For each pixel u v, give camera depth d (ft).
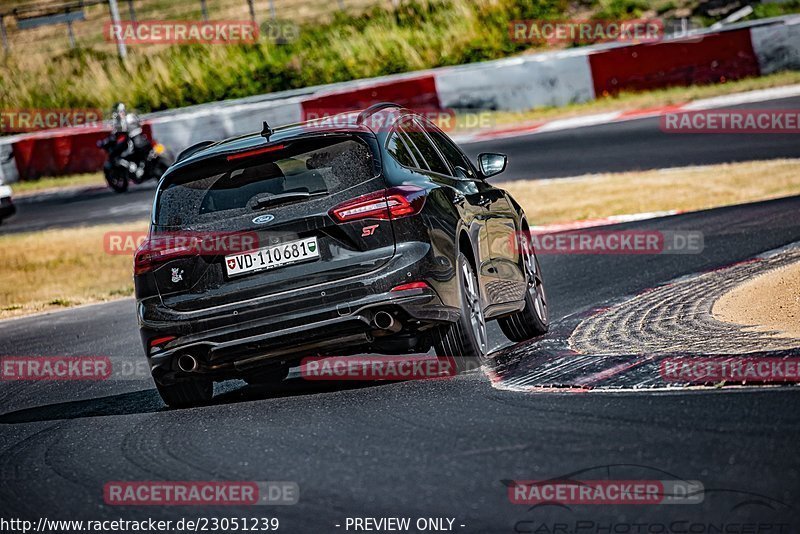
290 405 70.08
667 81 296.71
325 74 372.17
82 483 56.44
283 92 350.84
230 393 81.76
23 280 182.91
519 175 224.94
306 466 53.21
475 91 301.63
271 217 70.08
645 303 95.25
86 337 124.98
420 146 79.77
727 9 364.79
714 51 292.81
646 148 231.71
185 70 382.42
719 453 46.68
